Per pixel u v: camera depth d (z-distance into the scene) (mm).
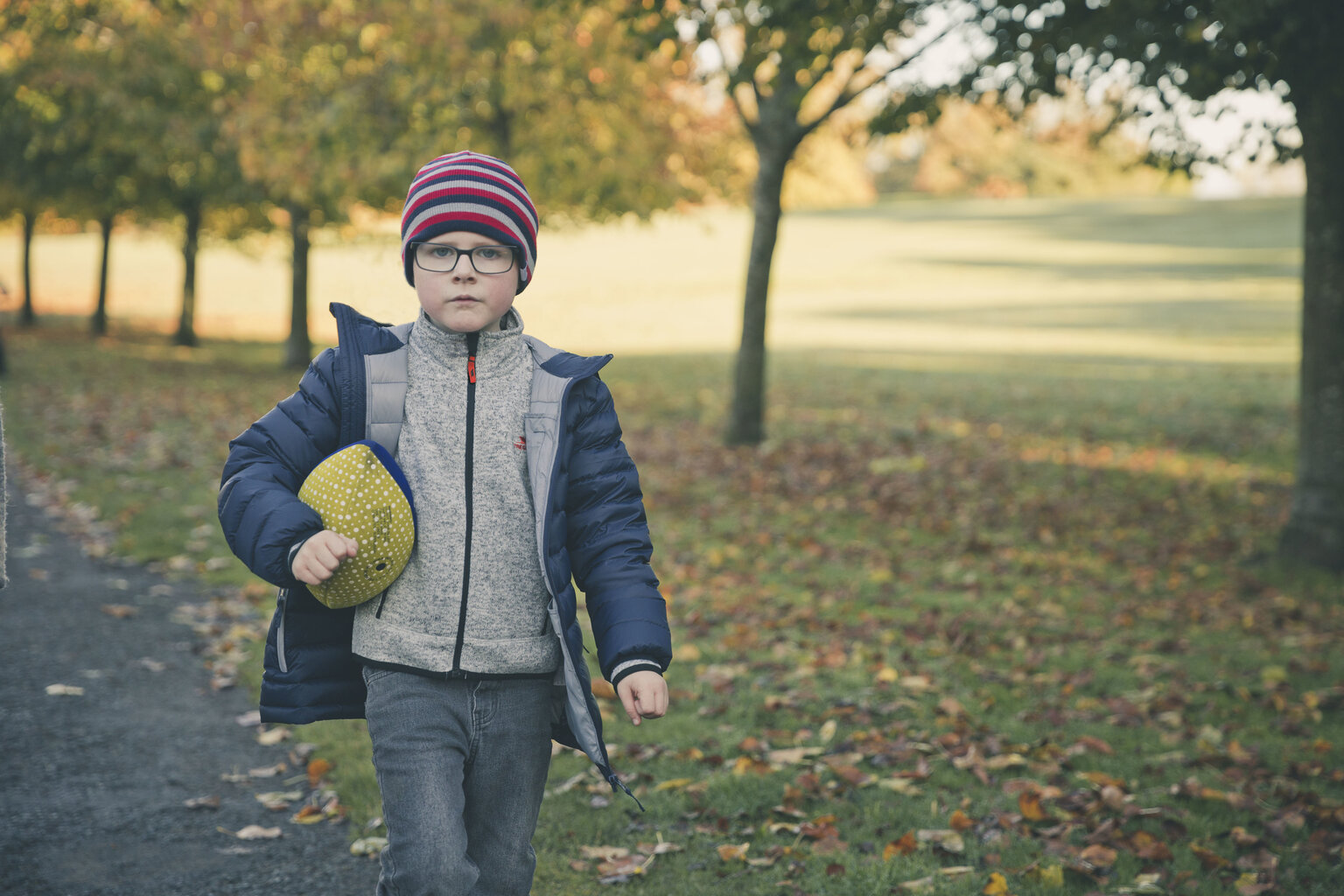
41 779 3723
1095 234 53688
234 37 13344
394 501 1931
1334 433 7332
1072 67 7461
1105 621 6180
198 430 11789
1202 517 9172
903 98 8258
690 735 4238
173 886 3066
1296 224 54094
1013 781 3844
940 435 13367
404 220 2072
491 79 11609
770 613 6035
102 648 5109
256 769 3875
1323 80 6527
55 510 7945
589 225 16062
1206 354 22344
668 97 12992
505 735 2061
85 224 27891
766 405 15922
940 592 6695
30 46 16047
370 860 3266
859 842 3395
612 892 3068
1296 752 4223
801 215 66562
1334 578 7117
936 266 43562
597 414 2141
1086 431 13453
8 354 19000
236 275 42500
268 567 1879
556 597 2000
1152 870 3262
